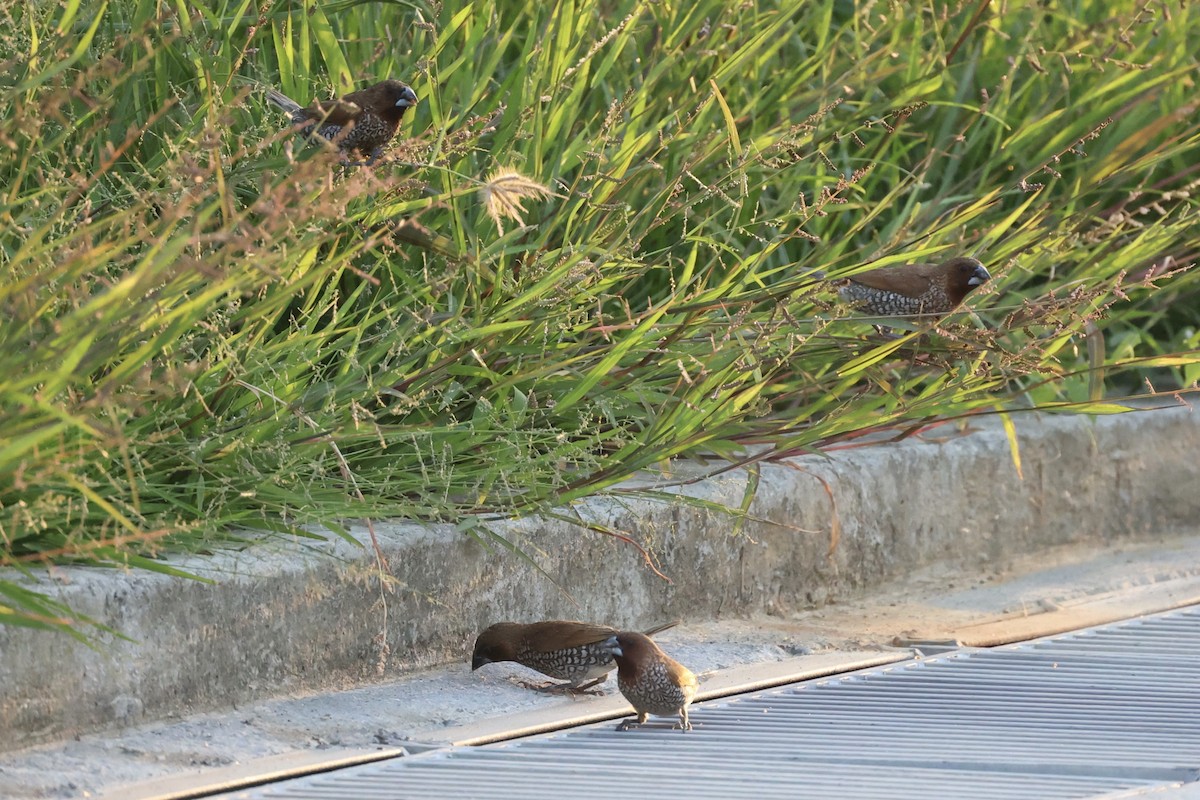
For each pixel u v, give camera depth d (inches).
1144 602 476.4
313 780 308.3
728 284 433.7
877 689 386.0
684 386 425.7
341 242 416.8
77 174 328.8
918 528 490.9
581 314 425.7
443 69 459.8
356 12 464.4
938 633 438.3
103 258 309.4
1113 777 327.3
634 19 456.1
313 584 356.5
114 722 323.6
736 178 454.6
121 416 333.1
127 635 324.8
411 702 358.9
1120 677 399.2
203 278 323.0
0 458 270.7
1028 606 469.7
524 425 418.6
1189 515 565.6
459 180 434.3
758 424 437.4
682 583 432.1
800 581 460.1
